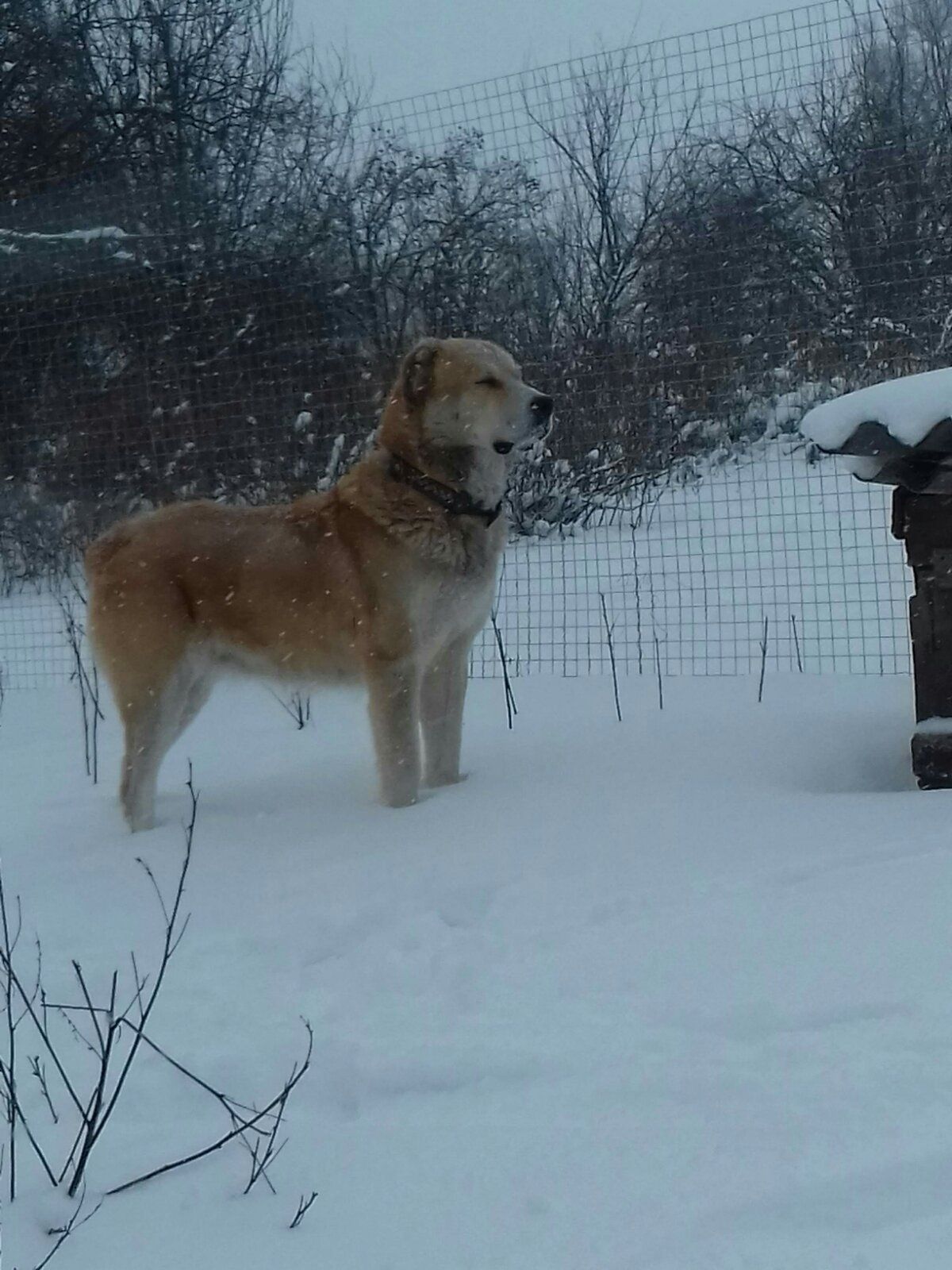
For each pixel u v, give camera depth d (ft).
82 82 30.66
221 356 21.39
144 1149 9.80
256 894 12.61
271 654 14.64
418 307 20.52
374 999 11.05
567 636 19.25
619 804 13.25
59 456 22.86
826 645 17.71
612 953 11.19
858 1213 7.89
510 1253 7.89
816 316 17.85
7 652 22.29
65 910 12.67
